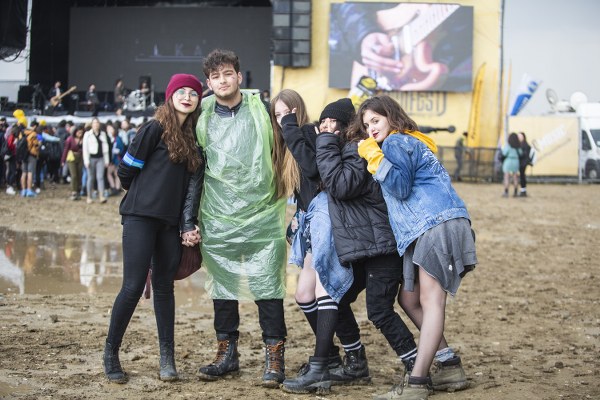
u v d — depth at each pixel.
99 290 9.01
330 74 30.73
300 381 5.37
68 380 5.49
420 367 5.12
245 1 39.12
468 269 5.25
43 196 20.73
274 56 30.50
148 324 7.36
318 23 30.84
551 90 31.62
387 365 6.29
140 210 5.41
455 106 31.11
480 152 29.97
